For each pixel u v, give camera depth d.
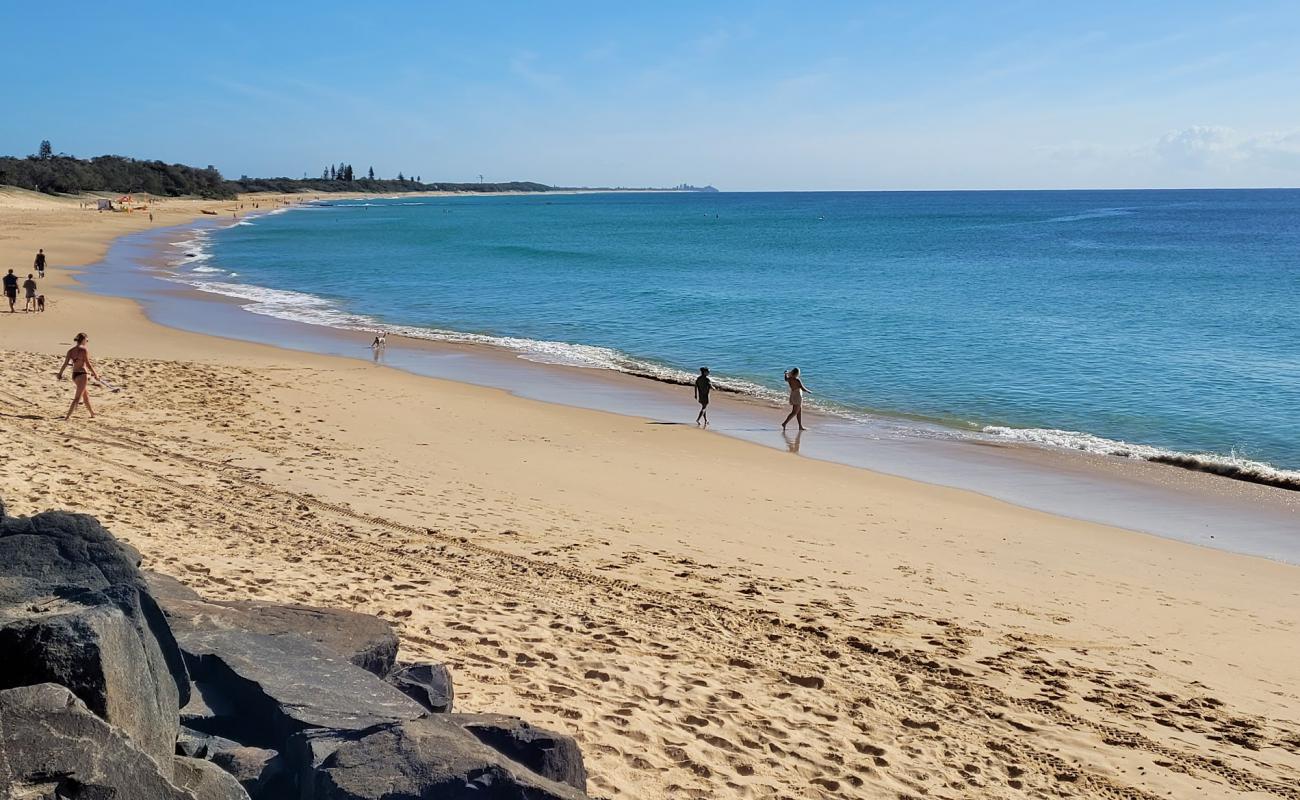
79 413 18.06
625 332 37.06
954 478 18.81
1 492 11.68
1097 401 25.97
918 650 10.12
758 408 24.84
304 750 4.65
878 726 8.15
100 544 5.66
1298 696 9.74
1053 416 24.45
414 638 8.74
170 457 15.48
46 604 4.80
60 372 19.41
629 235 110.38
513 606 10.15
